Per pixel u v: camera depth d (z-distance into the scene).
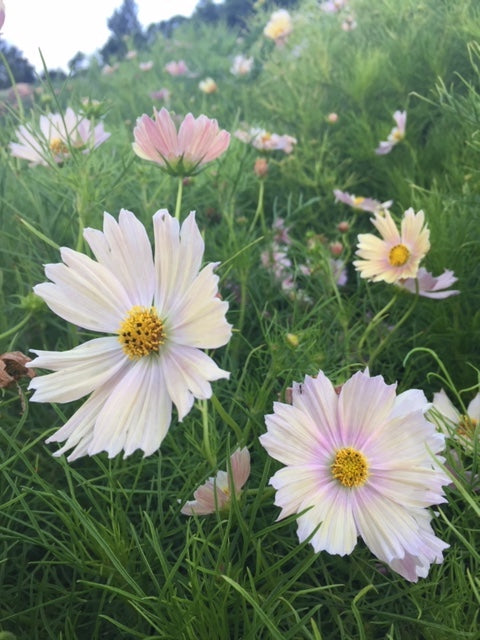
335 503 0.17
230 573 0.17
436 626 0.17
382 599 0.18
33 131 0.32
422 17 0.67
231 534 0.21
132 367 0.17
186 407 0.15
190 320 0.17
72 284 0.18
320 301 0.35
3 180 0.35
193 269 0.17
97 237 0.18
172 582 0.18
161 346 0.17
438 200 0.36
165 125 0.23
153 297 0.18
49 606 0.20
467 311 0.33
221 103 0.79
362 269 0.30
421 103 0.56
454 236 0.34
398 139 0.51
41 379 0.17
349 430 0.18
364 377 0.17
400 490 0.17
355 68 0.62
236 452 0.18
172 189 0.43
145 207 0.38
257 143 0.50
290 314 0.34
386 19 0.76
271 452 0.17
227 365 0.31
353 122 0.60
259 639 0.16
